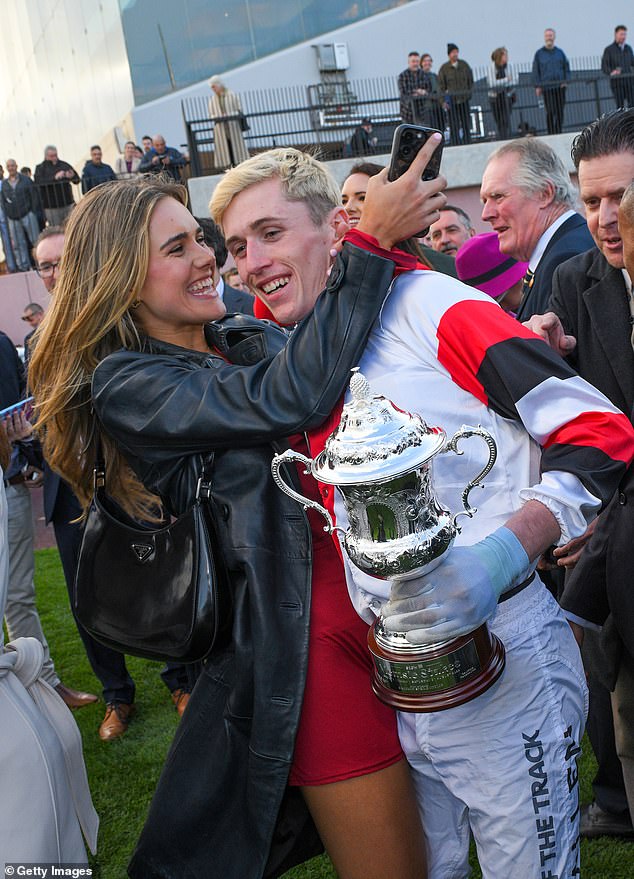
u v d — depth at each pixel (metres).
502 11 17.75
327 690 1.65
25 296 15.30
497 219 3.28
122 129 18.08
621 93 15.55
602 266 2.30
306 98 17.17
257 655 1.61
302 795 1.75
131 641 1.70
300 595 1.64
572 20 18.08
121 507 1.86
